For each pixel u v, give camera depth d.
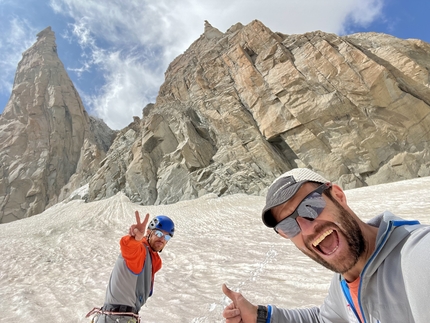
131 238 1.93
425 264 0.54
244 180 21.66
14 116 51.34
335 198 0.92
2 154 44.50
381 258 0.73
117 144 35.72
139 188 25.30
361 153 19.69
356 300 0.89
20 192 40.03
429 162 17.33
